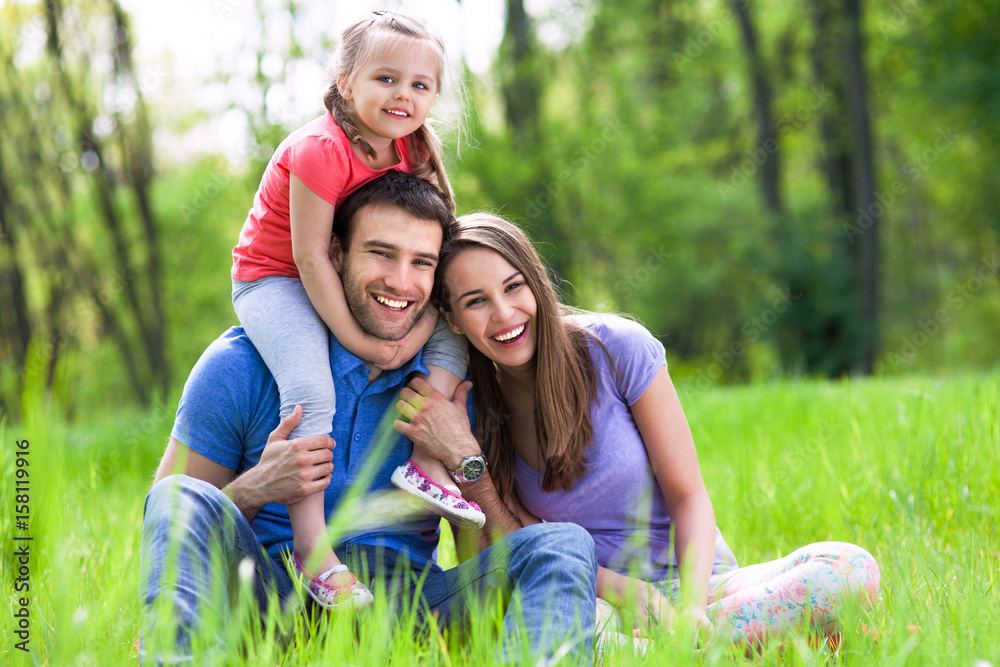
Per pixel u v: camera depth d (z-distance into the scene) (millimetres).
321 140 2447
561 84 21500
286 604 2137
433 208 2400
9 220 16688
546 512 2615
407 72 2559
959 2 17562
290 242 2537
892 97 19484
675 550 2529
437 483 2338
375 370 2439
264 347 2383
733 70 21297
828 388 7273
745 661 2047
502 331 2418
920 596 2316
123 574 2062
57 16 14711
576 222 18906
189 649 1723
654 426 2555
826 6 18984
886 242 24141
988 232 20250
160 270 18938
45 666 1858
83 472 4805
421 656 1925
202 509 1988
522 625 1874
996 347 23266
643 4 20953
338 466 2363
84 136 16141
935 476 3588
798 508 3639
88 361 18141
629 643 1935
